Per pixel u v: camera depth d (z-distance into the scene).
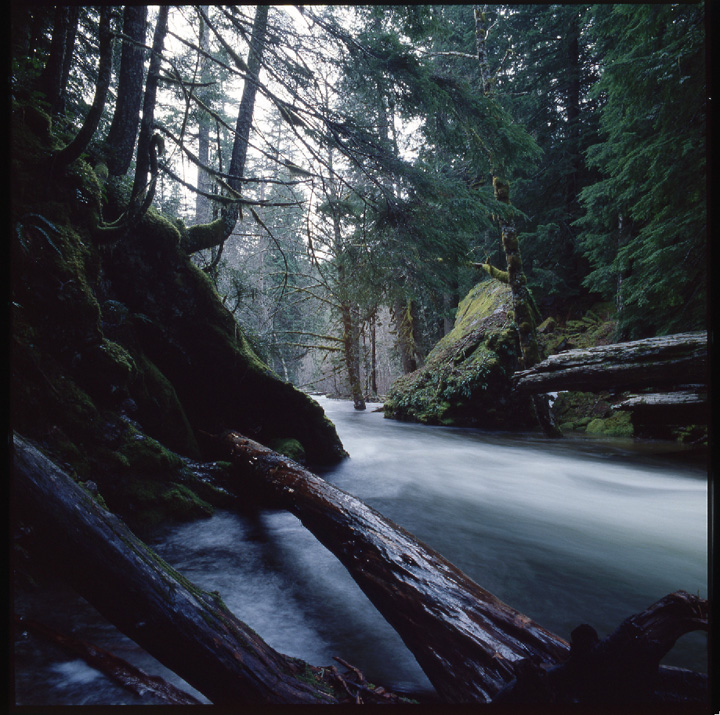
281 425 6.41
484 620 1.72
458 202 4.74
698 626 1.10
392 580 2.05
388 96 4.43
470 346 12.37
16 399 2.86
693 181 6.76
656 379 6.41
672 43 5.84
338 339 14.30
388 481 5.97
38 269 3.20
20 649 1.70
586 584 2.87
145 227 5.01
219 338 5.66
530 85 14.28
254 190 7.17
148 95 3.72
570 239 14.55
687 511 4.71
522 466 7.18
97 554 1.41
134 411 4.14
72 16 3.99
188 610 1.48
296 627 2.33
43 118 3.67
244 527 3.89
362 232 5.24
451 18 14.17
